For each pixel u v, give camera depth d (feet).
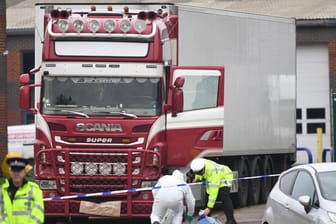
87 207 112.88
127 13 118.73
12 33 265.34
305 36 251.39
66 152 113.80
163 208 91.66
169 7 122.31
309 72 252.83
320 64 252.42
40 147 115.03
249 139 145.28
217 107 122.72
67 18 117.29
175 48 121.29
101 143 113.70
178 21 123.03
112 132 113.80
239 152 142.51
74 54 115.14
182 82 115.03
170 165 117.19
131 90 114.73
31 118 265.54
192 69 118.73
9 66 266.16
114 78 114.93
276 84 153.89
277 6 272.51
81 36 115.34
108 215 112.88
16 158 63.52
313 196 85.35
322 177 86.84
